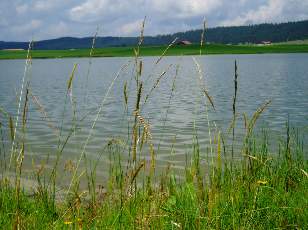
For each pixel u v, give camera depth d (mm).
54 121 23062
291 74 69625
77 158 13484
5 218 5250
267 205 5164
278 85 48969
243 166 6688
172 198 5660
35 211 5984
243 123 21422
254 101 33500
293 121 22000
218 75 71562
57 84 56469
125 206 5152
